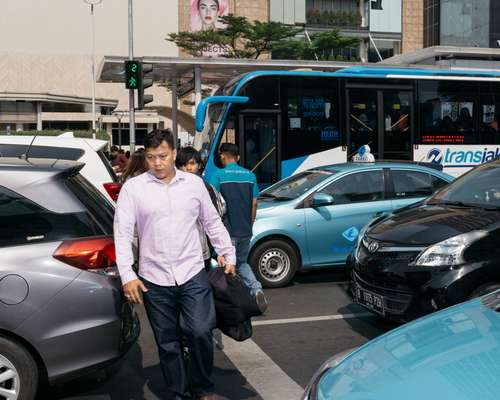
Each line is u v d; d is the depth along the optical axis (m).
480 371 2.56
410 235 5.60
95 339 4.06
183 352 4.61
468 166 13.98
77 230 4.19
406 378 2.62
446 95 13.80
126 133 63.19
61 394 4.77
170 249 4.08
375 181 8.62
